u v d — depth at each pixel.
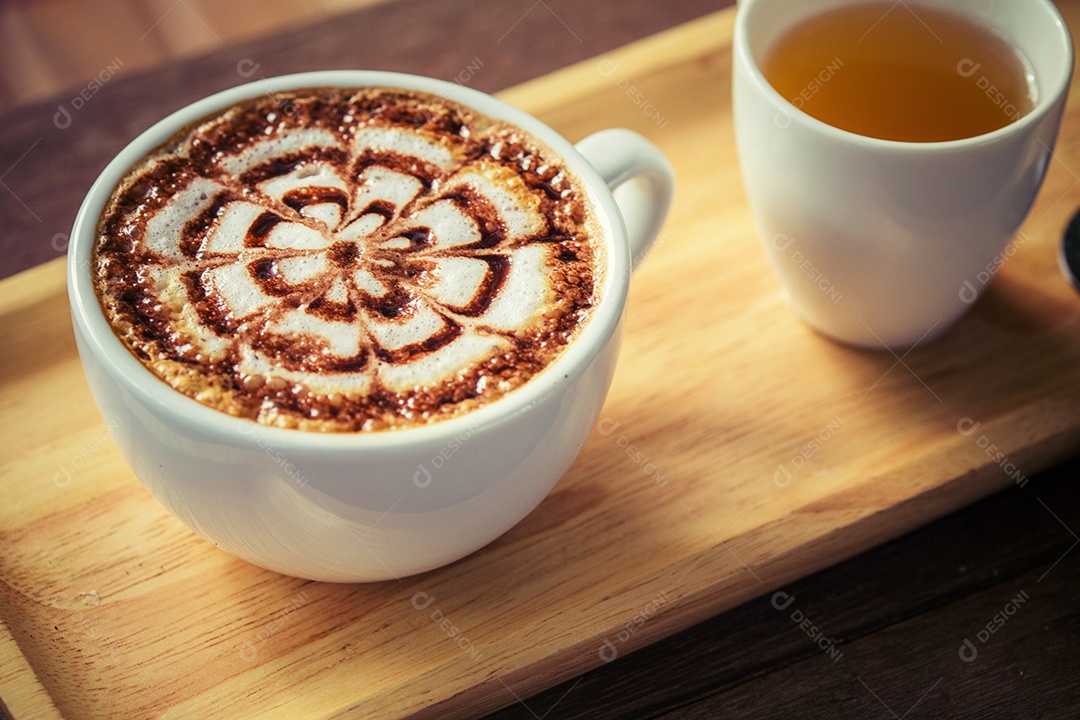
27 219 0.51
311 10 0.62
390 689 0.40
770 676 0.42
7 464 0.44
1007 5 0.45
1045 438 0.44
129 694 0.40
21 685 0.39
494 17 0.59
